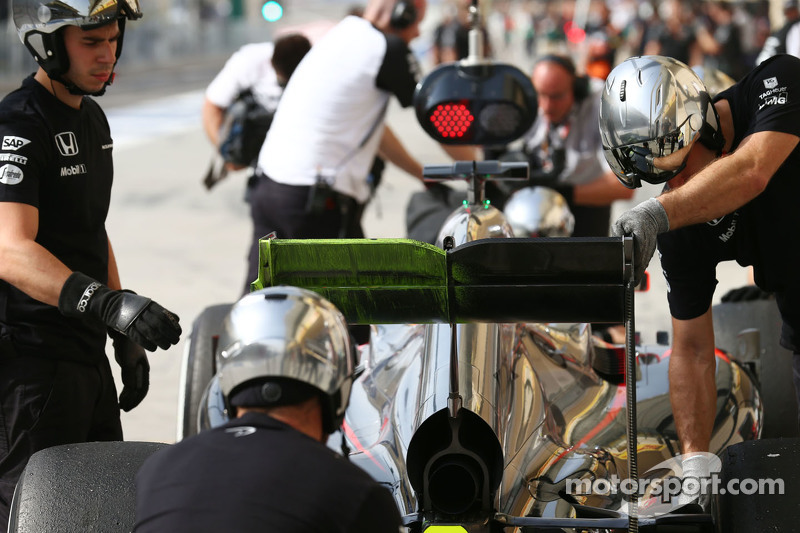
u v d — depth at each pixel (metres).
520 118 14.00
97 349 10.72
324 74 16.47
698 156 9.02
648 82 8.62
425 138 51.03
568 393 10.62
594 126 18.47
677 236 9.88
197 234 31.81
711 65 55.03
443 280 7.64
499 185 17.30
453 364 8.15
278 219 16.86
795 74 9.02
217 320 13.85
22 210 9.82
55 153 10.21
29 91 10.20
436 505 8.38
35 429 10.27
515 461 9.00
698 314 10.19
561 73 18.05
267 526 6.13
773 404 13.38
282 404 6.66
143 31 115.81
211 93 19.64
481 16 14.21
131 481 8.58
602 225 18.62
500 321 7.88
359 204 17.11
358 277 7.73
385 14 16.67
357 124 16.59
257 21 161.50
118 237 31.41
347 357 6.93
